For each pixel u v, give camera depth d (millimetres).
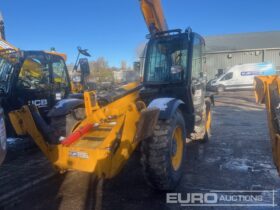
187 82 5168
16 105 6422
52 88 7367
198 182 4477
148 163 3832
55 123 4445
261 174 4766
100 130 4039
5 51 6816
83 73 7211
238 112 11836
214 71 29953
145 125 3441
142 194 4086
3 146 2730
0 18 9086
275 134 3416
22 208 3760
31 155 5969
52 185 4422
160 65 5391
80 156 3592
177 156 4336
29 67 6812
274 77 4152
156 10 5652
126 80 6020
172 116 4031
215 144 6684
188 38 5246
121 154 3553
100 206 3766
